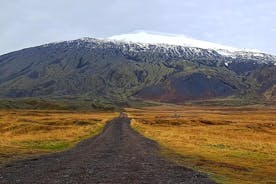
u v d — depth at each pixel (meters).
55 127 97.81
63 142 60.06
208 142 66.31
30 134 76.94
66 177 26.94
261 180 29.08
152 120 151.12
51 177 26.83
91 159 38.28
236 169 35.03
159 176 28.41
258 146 61.75
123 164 34.78
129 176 28.08
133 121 143.50
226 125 130.38
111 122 137.12
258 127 123.25
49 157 39.47
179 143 62.75
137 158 39.81
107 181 25.66
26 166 32.50
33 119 130.50
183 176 28.70
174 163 36.44
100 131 91.94
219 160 41.81
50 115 183.88
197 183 25.75
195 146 58.25
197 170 32.84
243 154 49.00
